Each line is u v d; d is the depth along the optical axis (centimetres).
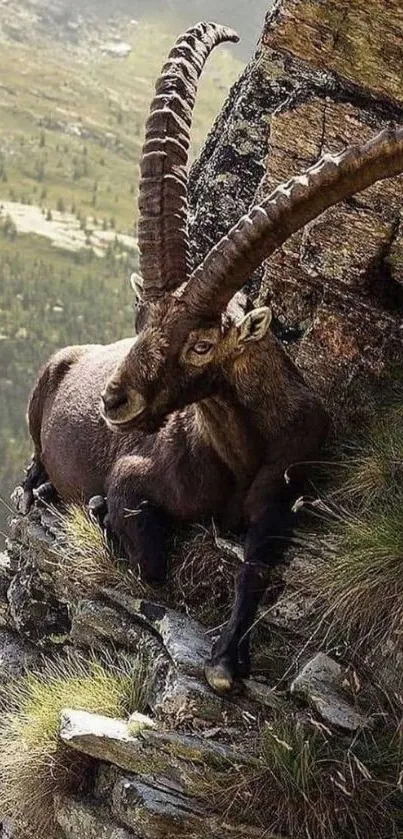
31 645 1192
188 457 998
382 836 801
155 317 882
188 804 841
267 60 1204
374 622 872
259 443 965
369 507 955
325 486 998
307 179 845
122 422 888
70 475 1177
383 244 1042
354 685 861
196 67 952
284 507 973
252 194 1214
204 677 905
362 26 1020
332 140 1059
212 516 1003
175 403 898
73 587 1091
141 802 845
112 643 1030
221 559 994
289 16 1041
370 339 1068
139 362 877
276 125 1077
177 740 865
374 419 1040
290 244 1085
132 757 875
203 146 1320
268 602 951
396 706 841
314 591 918
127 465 1052
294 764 817
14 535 1284
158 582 1014
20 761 978
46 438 1227
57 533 1149
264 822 823
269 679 903
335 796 809
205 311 871
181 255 900
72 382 1238
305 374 1093
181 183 908
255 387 940
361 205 1041
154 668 953
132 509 1034
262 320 898
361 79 1039
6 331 19888
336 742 831
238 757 848
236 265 860
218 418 948
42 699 1013
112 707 952
